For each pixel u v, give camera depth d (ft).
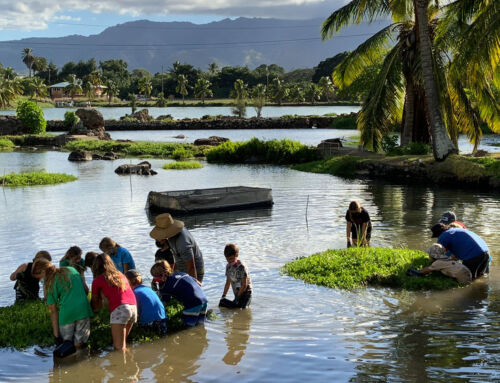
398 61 91.04
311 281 33.14
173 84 616.80
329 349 23.40
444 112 89.66
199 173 99.55
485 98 85.71
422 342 23.75
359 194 71.36
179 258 30.37
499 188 74.33
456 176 79.66
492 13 68.80
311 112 382.01
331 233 47.83
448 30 84.64
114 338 24.13
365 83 168.76
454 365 21.33
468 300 29.32
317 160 116.67
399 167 87.30
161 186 81.41
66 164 117.39
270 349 23.66
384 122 91.45
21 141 171.73
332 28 94.38
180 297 27.07
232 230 49.75
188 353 23.66
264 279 34.06
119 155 134.72
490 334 24.41
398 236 45.47
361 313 27.78
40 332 25.66
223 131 238.07
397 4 89.66
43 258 24.88
